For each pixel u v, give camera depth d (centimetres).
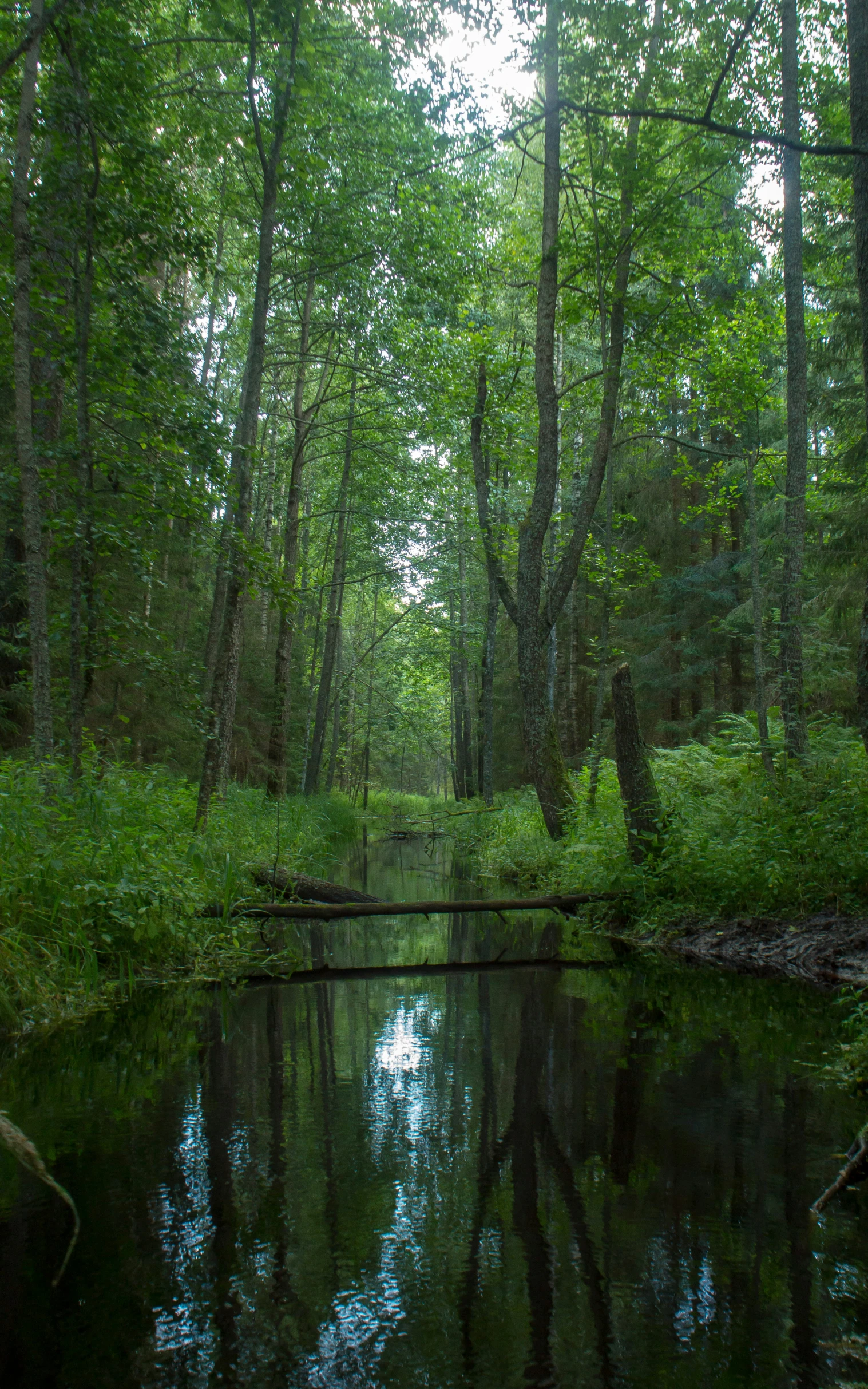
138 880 697
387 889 1285
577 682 2550
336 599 2469
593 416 2084
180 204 975
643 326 1327
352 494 2380
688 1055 482
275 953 834
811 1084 432
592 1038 520
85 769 886
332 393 2417
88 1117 392
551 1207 305
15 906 612
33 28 796
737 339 1347
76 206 899
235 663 1270
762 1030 535
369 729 3966
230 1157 345
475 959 813
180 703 1013
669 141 1260
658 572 1497
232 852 981
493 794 2442
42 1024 559
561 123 1142
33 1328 231
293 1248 275
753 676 2183
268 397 2458
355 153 1391
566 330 1449
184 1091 428
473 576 3058
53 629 905
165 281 1088
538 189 1709
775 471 1422
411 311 1570
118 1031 545
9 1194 315
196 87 1215
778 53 1076
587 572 1529
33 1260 268
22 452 793
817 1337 229
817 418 1415
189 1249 274
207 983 702
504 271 1612
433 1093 423
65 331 941
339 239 1458
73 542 885
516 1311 241
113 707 1462
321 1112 398
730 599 1869
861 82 562
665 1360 217
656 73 1100
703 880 885
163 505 932
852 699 1374
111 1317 235
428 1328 231
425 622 2952
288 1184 321
